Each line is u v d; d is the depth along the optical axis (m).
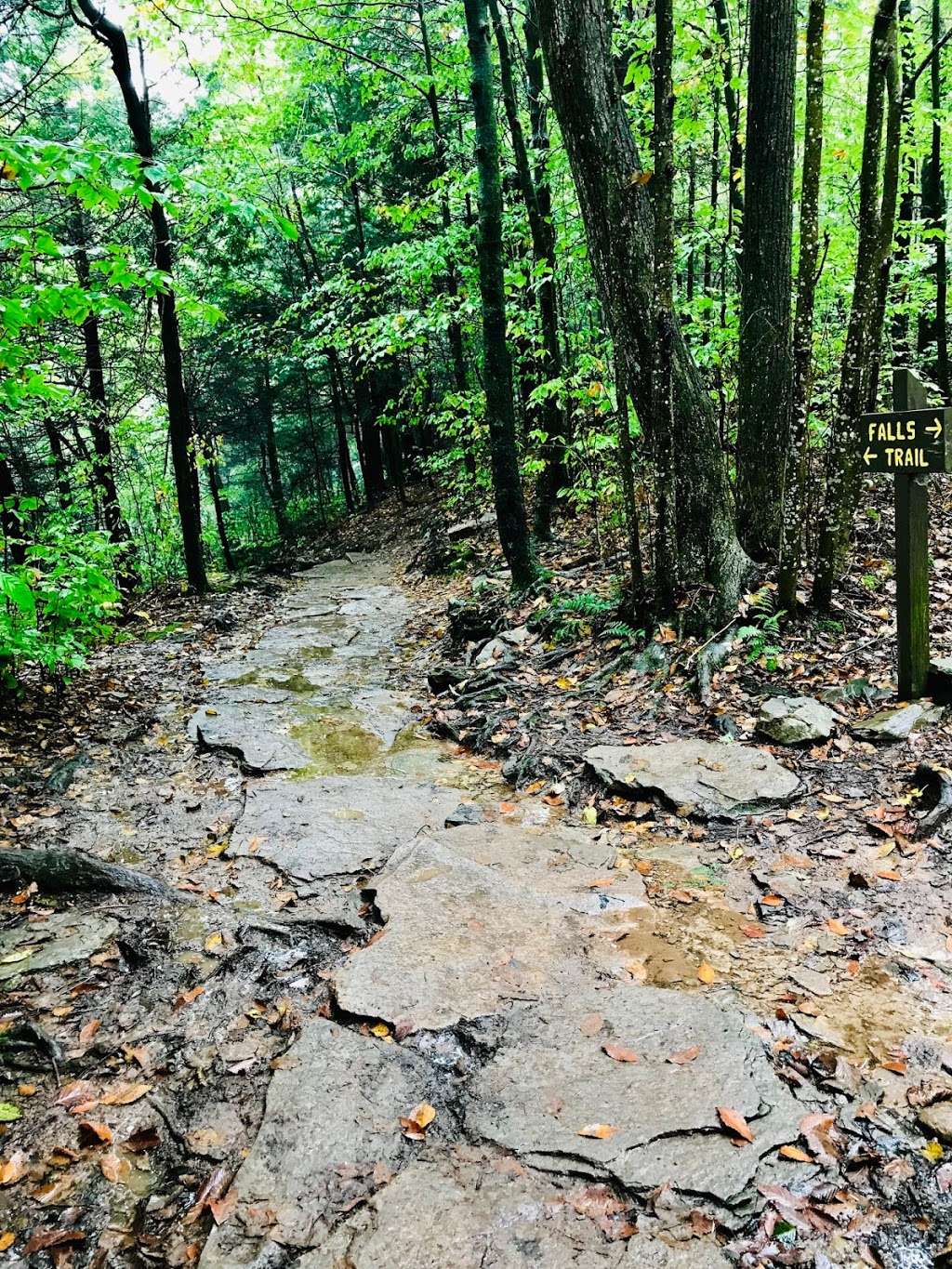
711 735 4.90
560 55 5.25
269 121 13.16
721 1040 2.64
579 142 5.39
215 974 3.27
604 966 3.11
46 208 9.84
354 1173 2.25
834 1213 2.06
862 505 7.98
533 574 8.11
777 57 5.89
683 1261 1.95
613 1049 2.64
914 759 4.21
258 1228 2.10
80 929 3.62
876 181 4.93
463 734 5.76
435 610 9.79
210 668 8.00
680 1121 2.34
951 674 4.57
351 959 3.20
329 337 10.29
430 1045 2.73
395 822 4.54
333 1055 2.70
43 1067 2.81
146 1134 2.49
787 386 6.29
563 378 8.17
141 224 13.35
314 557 17.83
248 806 4.82
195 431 19.05
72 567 5.96
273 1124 2.43
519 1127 2.37
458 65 11.50
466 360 15.14
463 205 12.17
